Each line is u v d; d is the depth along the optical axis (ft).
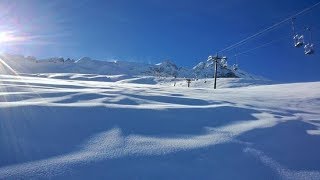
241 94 58.18
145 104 28.04
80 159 14.73
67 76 365.81
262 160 17.26
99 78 379.76
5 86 34.09
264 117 26.09
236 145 18.33
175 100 33.22
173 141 18.08
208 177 14.87
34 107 21.12
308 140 21.24
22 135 16.88
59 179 13.04
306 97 53.67
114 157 15.24
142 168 14.65
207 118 23.95
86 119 20.25
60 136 17.43
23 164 13.94
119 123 20.33
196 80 350.23
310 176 16.19
